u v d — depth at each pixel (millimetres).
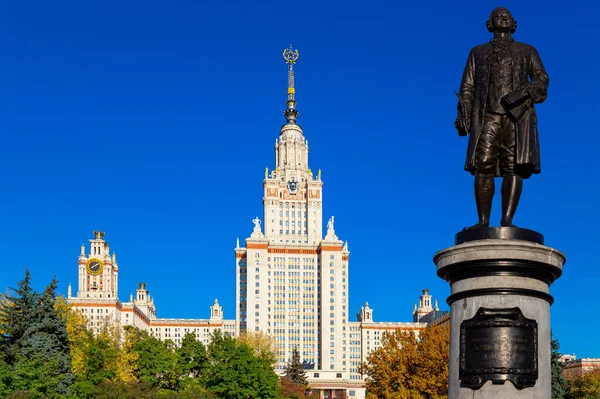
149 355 102875
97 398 84375
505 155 16828
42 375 78625
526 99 16719
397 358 72188
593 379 116688
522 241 15641
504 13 17453
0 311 85875
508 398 15320
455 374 16062
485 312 15609
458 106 17578
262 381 107812
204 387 105188
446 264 16312
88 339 94438
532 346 15531
